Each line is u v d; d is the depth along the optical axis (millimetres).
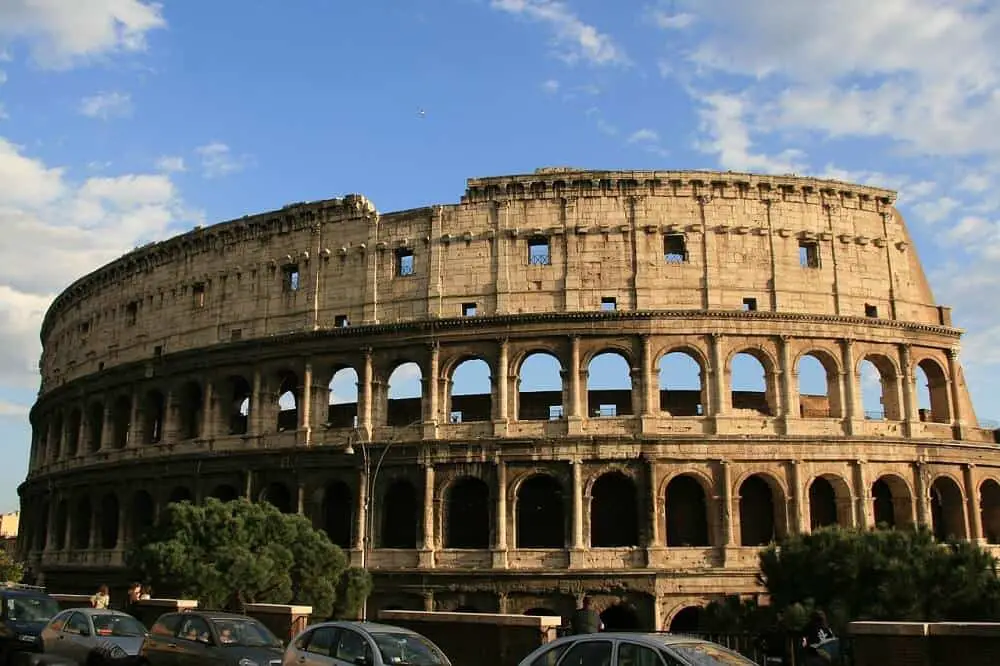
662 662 30953
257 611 64062
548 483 93000
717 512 86062
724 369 89438
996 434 98000
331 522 98812
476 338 91875
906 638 40531
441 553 88375
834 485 89062
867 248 95688
